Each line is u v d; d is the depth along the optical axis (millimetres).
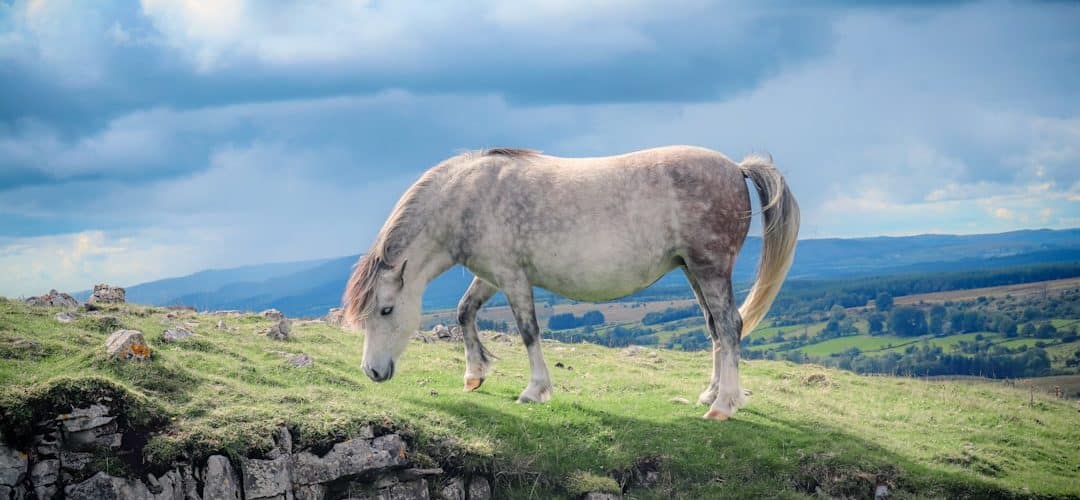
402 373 13984
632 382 14648
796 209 12117
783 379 16453
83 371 10664
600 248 11742
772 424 12281
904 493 10883
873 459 11375
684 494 10703
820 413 13281
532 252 11914
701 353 18922
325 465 10211
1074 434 13617
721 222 11766
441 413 11461
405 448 10609
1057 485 11383
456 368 14727
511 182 11977
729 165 12031
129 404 10062
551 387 12430
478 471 10719
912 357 68875
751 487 10797
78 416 9703
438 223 12156
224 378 11680
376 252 12227
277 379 12281
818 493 10883
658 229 11773
